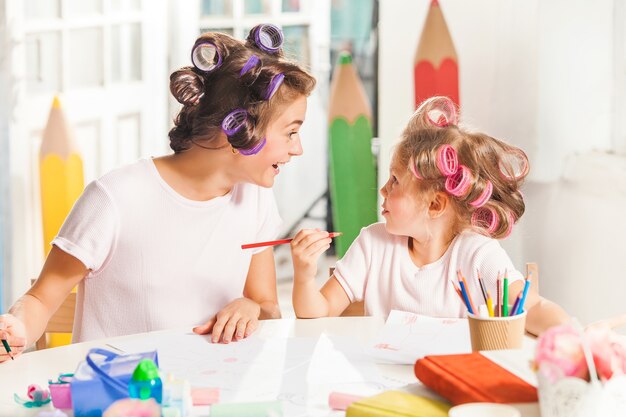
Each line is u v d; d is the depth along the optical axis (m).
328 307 1.48
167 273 1.42
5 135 2.73
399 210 1.42
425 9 2.55
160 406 0.88
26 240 2.77
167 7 2.90
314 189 3.23
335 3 3.06
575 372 0.78
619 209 2.25
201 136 1.36
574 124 2.38
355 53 3.07
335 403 0.94
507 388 0.87
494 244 1.42
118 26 2.80
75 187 2.73
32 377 1.08
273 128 1.32
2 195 2.74
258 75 1.28
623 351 0.81
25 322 1.27
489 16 2.45
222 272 1.46
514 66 2.43
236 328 1.26
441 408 0.88
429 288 1.42
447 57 2.50
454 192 1.39
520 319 1.06
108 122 2.82
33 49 2.75
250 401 0.97
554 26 2.37
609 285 2.28
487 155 1.44
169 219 1.41
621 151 2.32
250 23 3.03
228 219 1.46
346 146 2.77
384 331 1.25
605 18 2.31
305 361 1.12
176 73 1.34
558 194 2.39
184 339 1.24
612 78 2.32
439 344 1.18
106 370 0.93
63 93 2.77
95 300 1.43
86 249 1.35
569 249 2.37
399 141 1.46
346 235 2.79
